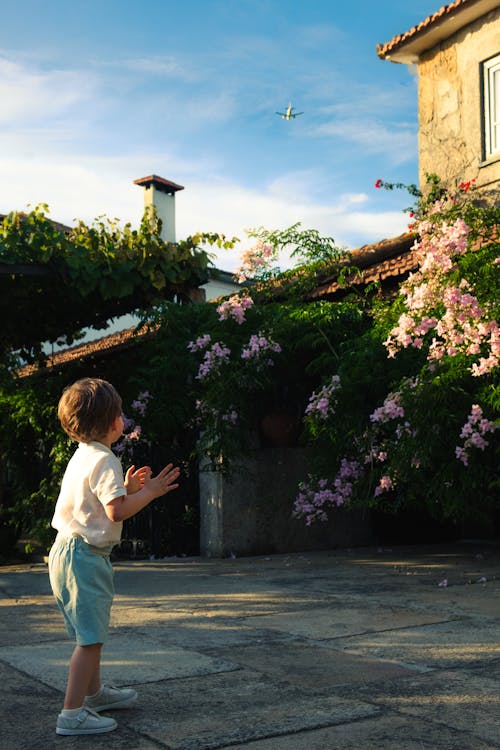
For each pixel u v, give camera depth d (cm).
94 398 332
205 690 374
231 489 941
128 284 962
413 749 294
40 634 511
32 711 347
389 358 838
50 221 917
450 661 425
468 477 741
